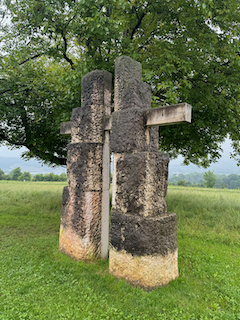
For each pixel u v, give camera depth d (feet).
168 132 25.27
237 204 28.73
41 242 15.34
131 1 20.75
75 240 12.75
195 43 22.30
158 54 21.84
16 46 23.34
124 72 11.25
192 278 10.93
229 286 10.11
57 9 20.42
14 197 32.32
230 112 21.44
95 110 13.10
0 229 18.12
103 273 11.31
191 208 26.61
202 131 25.44
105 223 13.28
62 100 23.44
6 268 11.16
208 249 14.65
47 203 28.89
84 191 12.49
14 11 22.52
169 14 22.00
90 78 13.24
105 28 15.90
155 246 9.67
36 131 25.67
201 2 16.71
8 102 24.18
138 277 9.74
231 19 19.77
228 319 7.93
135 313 8.10
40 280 10.25
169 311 8.29
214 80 21.30
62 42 23.86
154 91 22.34
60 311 8.10
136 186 10.30
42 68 28.14
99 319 7.79
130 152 10.60
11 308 8.18
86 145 12.64
